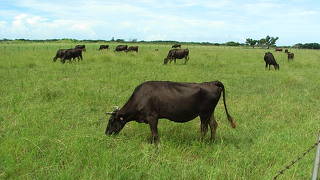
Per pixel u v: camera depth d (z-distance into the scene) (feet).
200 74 67.10
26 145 23.04
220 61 99.55
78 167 20.61
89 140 24.66
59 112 34.19
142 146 25.57
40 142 23.73
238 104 41.96
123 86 49.42
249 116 36.24
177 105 26.13
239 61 106.73
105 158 21.48
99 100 39.93
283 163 22.84
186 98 26.11
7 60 79.05
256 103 42.50
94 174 19.74
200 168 21.38
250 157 24.00
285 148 25.81
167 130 29.78
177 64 89.20
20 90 43.55
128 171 20.15
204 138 27.63
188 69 75.56
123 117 27.43
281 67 93.20
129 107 27.02
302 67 94.99
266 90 53.26
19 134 26.32
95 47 203.21
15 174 19.71
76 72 64.59
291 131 30.71
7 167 20.06
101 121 32.63
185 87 26.35
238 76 68.23
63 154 21.95
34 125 28.73
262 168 22.26
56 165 20.51
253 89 53.83
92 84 49.70
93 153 22.38
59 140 23.81
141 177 20.17
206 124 27.66
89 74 61.41
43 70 66.74
